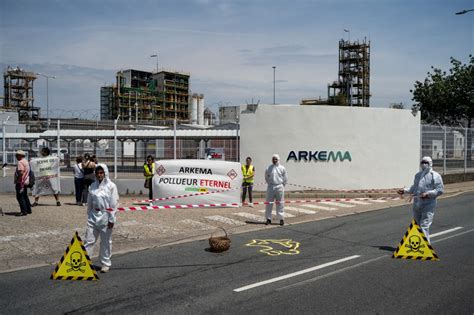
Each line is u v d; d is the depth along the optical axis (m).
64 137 22.03
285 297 6.19
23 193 12.21
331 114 19.08
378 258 8.42
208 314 5.56
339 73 82.56
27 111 91.75
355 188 19.44
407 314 5.54
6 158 19.11
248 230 11.39
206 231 11.21
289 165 18.81
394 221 12.72
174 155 18.28
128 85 104.56
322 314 5.54
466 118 38.78
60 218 12.00
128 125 34.97
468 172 24.64
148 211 14.07
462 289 6.54
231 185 15.20
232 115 48.34
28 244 9.38
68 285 6.78
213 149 19.88
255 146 18.78
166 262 8.16
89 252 7.41
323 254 8.76
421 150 21.75
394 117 20.27
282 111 18.77
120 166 18.88
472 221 12.42
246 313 5.59
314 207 15.63
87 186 14.48
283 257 8.52
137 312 5.63
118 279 7.09
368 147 19.66
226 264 8.01
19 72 92.06
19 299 6.14
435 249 9.19
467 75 37.09
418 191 8.89
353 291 6.44
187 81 113.81
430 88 38.94
